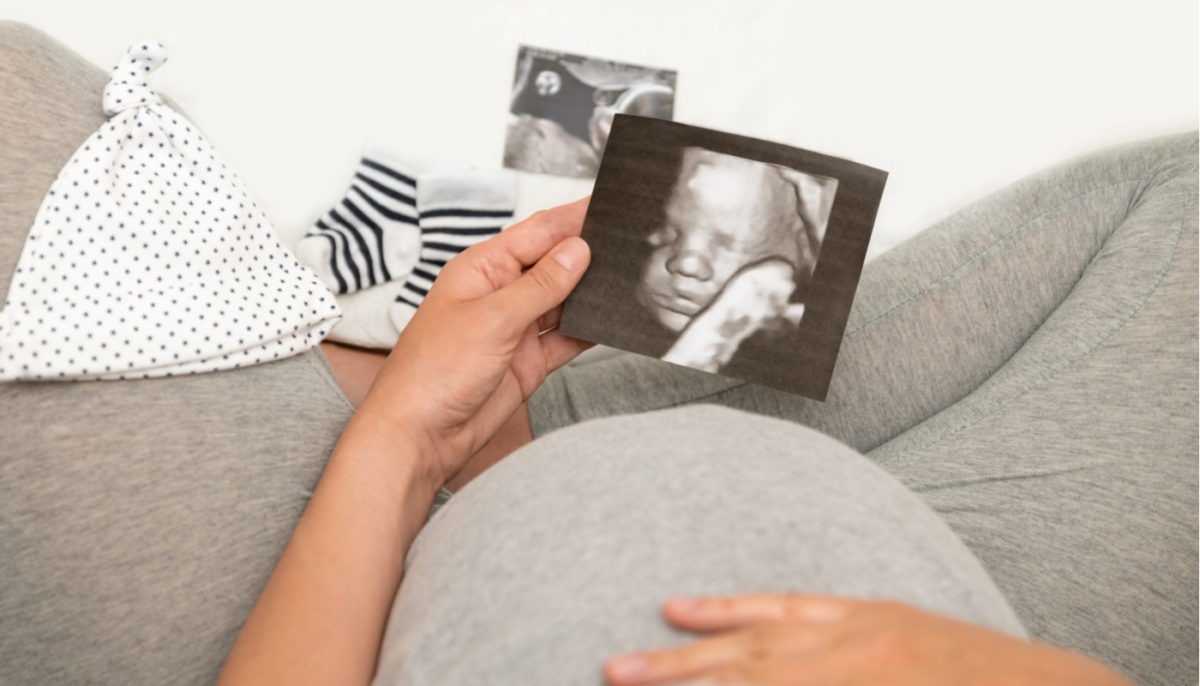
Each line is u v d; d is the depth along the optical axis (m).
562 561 0.41
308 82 1.08
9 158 0.60
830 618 0.33
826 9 1.18
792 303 0.71
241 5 1.06
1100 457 0.75
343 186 1.08
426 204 1.06
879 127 1.16
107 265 0.60
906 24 1.18
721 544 0.39
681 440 0.47
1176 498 0.71
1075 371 0.81
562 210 0.75
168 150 0.67
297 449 0.64
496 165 1.11
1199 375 0.74
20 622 0.52
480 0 1.12
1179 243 0.82
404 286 1.05
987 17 1.18
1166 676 0.68
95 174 0.61
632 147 0.73
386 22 1.10
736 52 1.16
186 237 0.65
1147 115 1.15
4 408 0.54
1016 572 0.71
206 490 0.58
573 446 0.49
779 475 0.43
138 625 0.54
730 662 0.32
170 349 0.60
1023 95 1.16
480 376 0.66
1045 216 0.92
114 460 0.56
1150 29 1.15
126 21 1.02
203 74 1.04
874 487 0.45
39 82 0.63
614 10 1.15
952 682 0.27
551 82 1.13
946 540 0.43
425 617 0.44
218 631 0.56
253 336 0.65
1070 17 1.17
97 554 0.54
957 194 1.15
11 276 0.57
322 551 0.54
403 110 1.10
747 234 0.71
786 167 0.71
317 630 0.50
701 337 0.71
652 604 0.37
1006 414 0.82
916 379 0.89
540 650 0.36
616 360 0.96
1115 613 0.68
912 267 0.91
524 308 0.66
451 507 0.54
